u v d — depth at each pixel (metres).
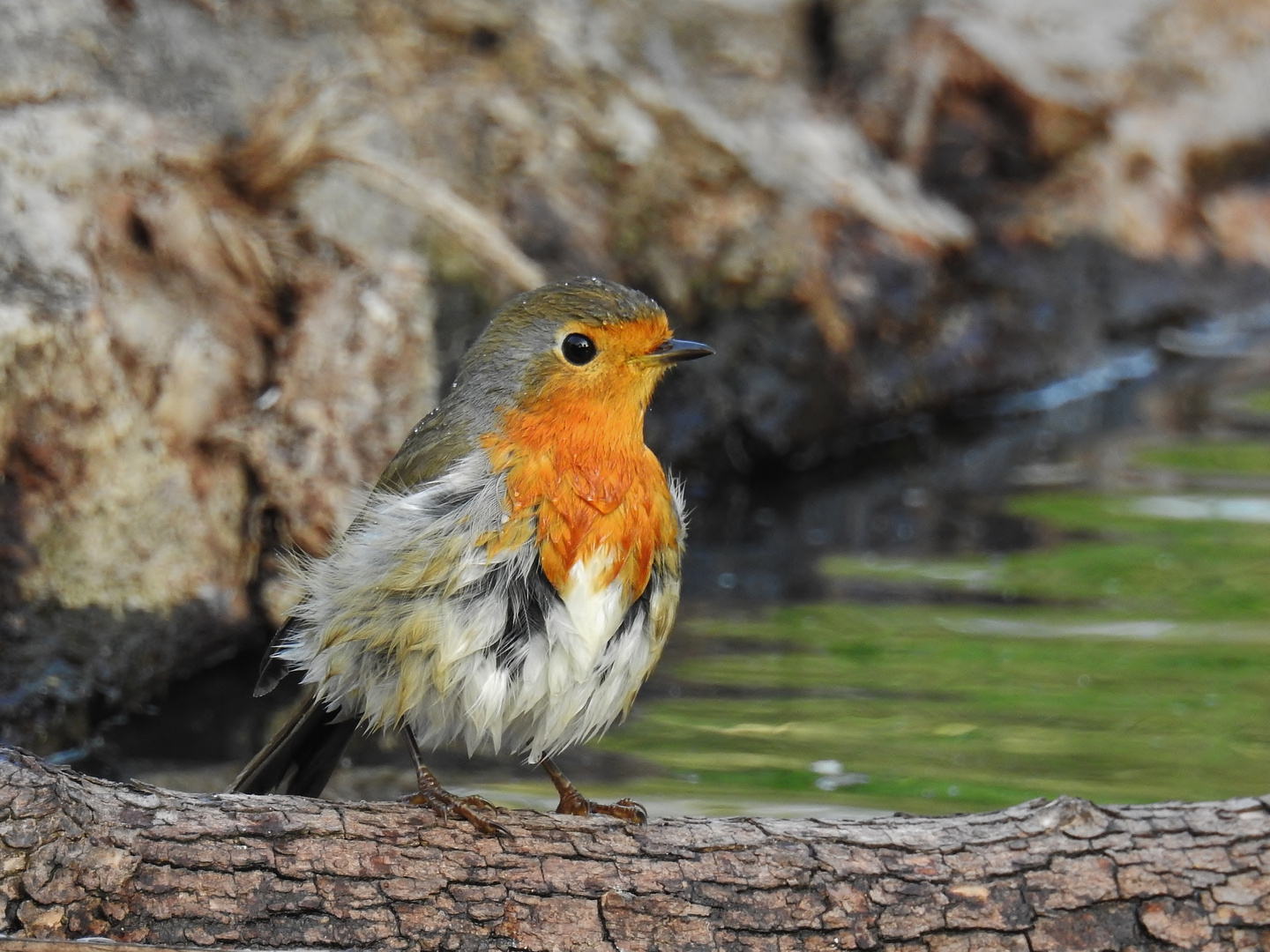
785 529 14.62
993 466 16.69
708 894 6.03
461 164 14.43
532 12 15.67
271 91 13.03
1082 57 20.16
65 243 11.12
